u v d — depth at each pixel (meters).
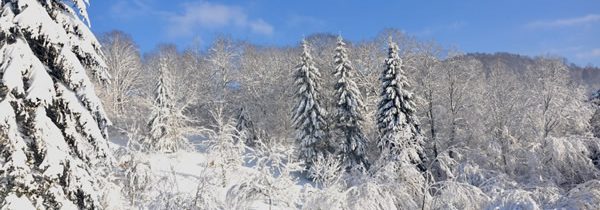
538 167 25.62
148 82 54.97
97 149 10.07
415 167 13.37
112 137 32.38
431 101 38.91
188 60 61.81
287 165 12.92
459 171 14.84
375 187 11.69
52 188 9.35
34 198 9.19
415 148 13.82
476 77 43.00
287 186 12.59
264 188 12.20
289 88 50.12
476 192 12.09
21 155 8.73
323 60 52.16
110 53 56.38
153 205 11.79
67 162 9.68
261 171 12.42
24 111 9.12
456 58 38.97
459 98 38.56
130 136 13.98
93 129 9.84
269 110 48.75
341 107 35.72
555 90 32.22
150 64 61.12
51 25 9.16
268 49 62.25
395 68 32.22
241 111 45.78
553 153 25.81
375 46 49.53
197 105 50.84
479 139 35.41
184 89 50.81
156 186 12.73
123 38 63.03
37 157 9.47
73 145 10.23
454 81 38.31
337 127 36.00
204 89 52.88
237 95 51.38
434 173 15.47
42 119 9.16
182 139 33.31
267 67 54.03
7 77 8.51
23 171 8.83
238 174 13.50
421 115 39.97
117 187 11.84
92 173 10.72
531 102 33.22
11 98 8.86
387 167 12.52
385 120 30.89
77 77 9.58
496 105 34.94
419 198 12.71
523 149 28.80
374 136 38.56
